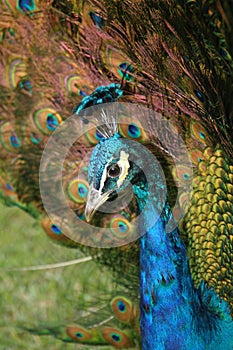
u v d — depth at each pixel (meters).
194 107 1.89
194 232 1.91
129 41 1.92
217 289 1.89
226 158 1.90
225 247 1.89
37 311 2.19
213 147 1.90
